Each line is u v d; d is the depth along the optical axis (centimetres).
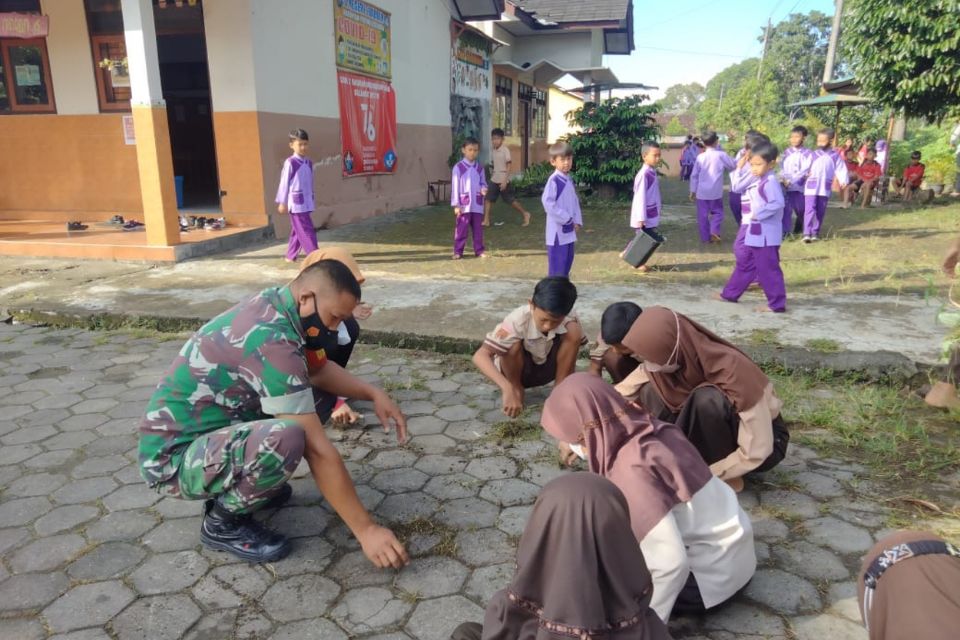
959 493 319
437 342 531
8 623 243
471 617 244
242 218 1004
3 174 1044
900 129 2188
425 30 1484
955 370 413
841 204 1511
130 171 1009
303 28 1046
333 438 385
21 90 1014
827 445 368
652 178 757
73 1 967
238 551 277
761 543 285
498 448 372
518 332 383
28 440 385
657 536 209
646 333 293
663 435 228
